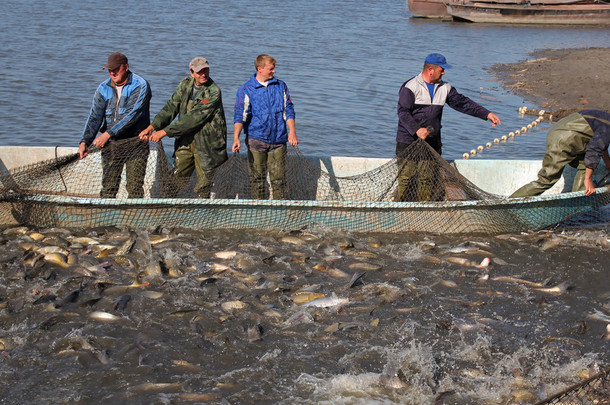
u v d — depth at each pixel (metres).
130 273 7.22
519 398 5.29
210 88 8.15
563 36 31.86
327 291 6.95
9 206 8.28
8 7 33.34
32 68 19.50
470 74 21.50
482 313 6.61
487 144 13.53
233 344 5.96
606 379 5.21
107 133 8.33
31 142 13.20
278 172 8.60
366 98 17.53
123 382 5.41
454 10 36.25
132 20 31.22
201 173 8.45
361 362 5.76
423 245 8.08
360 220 8.48
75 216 8.26
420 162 8.59
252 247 7.90
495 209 8.48
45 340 5.93
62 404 5.14
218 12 36.06
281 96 8.43
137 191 8.63
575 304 6.84
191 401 5.20
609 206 9.37
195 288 6.90
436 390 5.40
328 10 40.12
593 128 8.41
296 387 5.40
